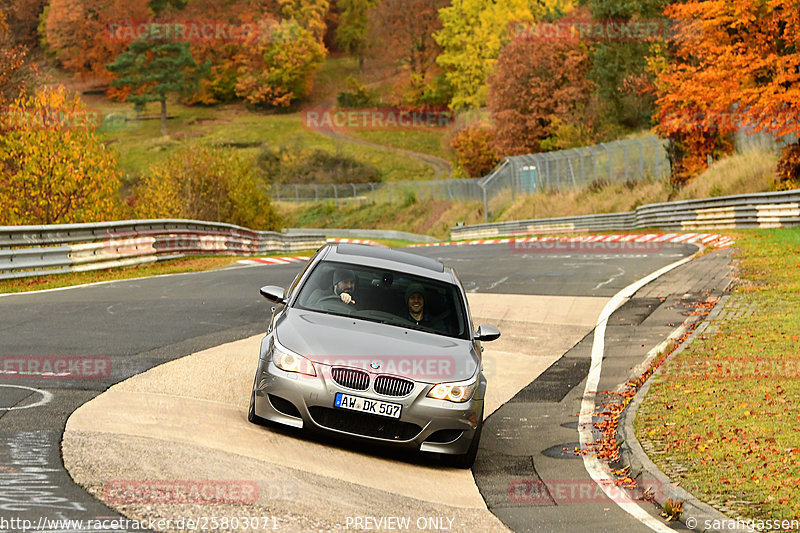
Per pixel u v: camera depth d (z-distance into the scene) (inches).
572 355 1414.9
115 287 1930.4
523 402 1138.0
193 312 1590.8
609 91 7628.0
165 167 4594.0
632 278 2199.8
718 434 870.4
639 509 713.6
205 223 3238.2
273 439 806.5
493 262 2787.9
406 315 911.7
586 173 6348.4
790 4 3484.3
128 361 1099.9
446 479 791.7
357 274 948.6
